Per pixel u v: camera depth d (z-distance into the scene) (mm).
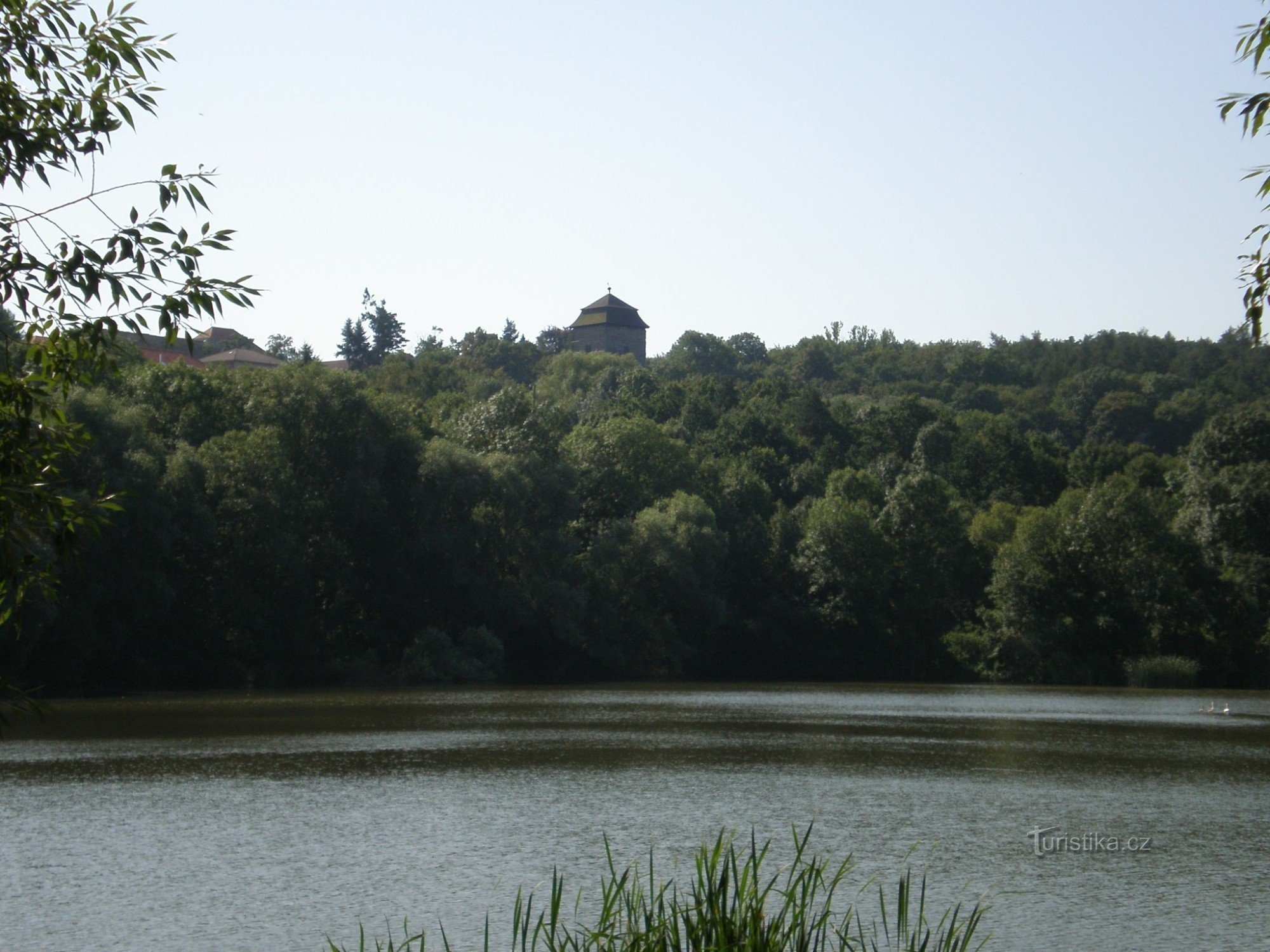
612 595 88312
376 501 78312
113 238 10188
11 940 18672
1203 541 91562
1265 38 9953
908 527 97500
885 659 94062
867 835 26578
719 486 109188
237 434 73062
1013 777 35062
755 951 10695
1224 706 58781
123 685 66562
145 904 20578
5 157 10078
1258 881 22672
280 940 18688
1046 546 90188
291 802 29922
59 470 10477
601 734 46062
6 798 30156
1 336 10648
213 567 70625
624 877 11602
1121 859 24344
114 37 10883
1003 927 19594
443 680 76125
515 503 83188
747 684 83312
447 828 26969
